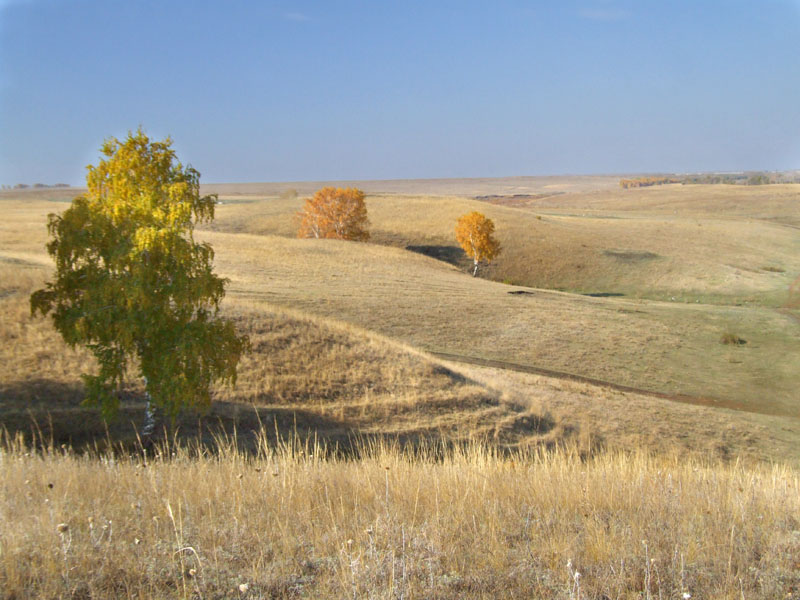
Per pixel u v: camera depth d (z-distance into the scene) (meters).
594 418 23.23
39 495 6.50
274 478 7.34
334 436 18.72
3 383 17.78
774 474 9.69
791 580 4.97
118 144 16.94
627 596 4.54
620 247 86.06
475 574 4.79
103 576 4.40
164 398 15.88
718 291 68.88
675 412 26.20
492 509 6.44
